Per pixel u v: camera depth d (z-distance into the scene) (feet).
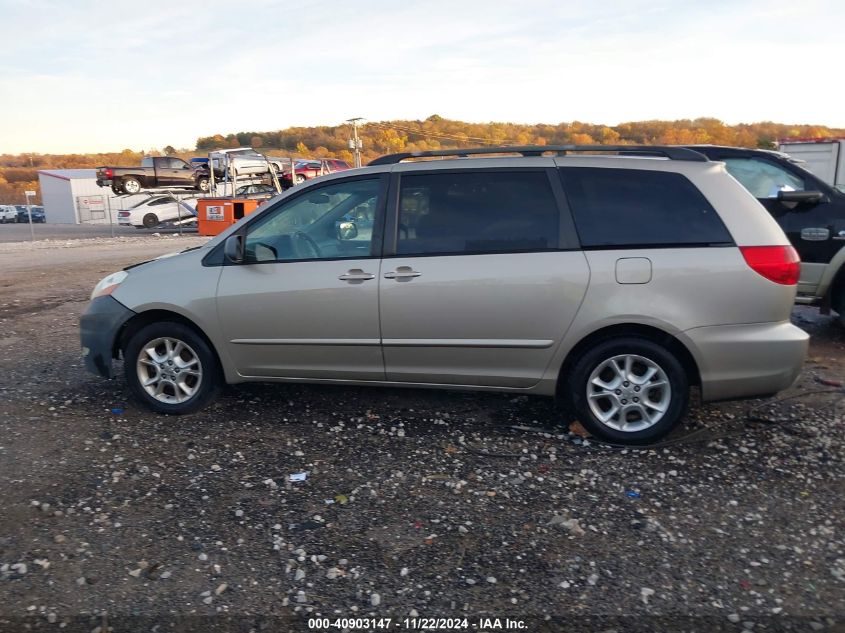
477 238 14.66
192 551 10.76
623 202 14.29
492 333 14.53
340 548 10.83
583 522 11.52
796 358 13.83
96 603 9.52
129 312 16.16
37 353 22.75
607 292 13.93
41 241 82.23
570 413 16.40
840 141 50.65
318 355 15.65
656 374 14.17
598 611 9.27
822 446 14.39
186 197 112.06
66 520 11.67
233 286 15.72
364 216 15.37
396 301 14.82
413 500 12.35
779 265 13.65
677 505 12.05
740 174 23.56
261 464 13.87
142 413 16.75
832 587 9.68
